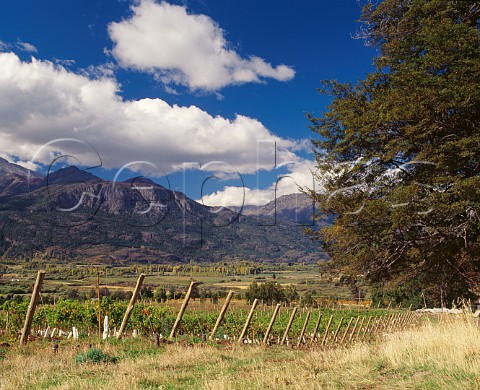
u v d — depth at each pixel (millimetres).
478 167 17141
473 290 19422
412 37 18172
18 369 9195
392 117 16531
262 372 8672
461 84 15531
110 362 10688
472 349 7484
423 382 6219
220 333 20391
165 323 21641
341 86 20594
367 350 9578
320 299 74875
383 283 21828
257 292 68500
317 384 6828
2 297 39719
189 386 7602
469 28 15953
